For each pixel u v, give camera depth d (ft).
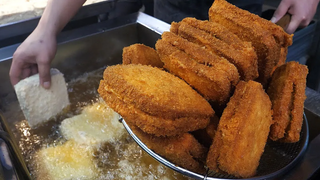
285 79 0.87
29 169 0.96
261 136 0.76
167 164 0.81
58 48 1.35
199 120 0.78
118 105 0.76
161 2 1.82
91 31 1.45
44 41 1.19
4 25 1.33
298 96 0.85
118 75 0.77
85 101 1.33
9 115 1.23
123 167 0.98
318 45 1.91
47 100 1.18
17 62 1.16
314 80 2.05
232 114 0.75
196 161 0.82
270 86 0.93
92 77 1.50
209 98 0.86
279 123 0.81
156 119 0.73
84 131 1.12
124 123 0.96
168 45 0.90
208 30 0.93
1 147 0.71
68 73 1.47
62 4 1.31
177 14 1.75
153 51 1.09
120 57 1.62
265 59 0.91
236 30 0.94
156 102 0.71
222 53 0.86
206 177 0.74
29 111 1.12
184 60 0.85
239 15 0.94
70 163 0.99
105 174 0.95
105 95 0.80
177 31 1.01
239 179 0.70
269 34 0.89
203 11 1.69
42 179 0.93
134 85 0.73
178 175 0.94
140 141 0.87
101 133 1.12
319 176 0.78
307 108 1.01
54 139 1.10
